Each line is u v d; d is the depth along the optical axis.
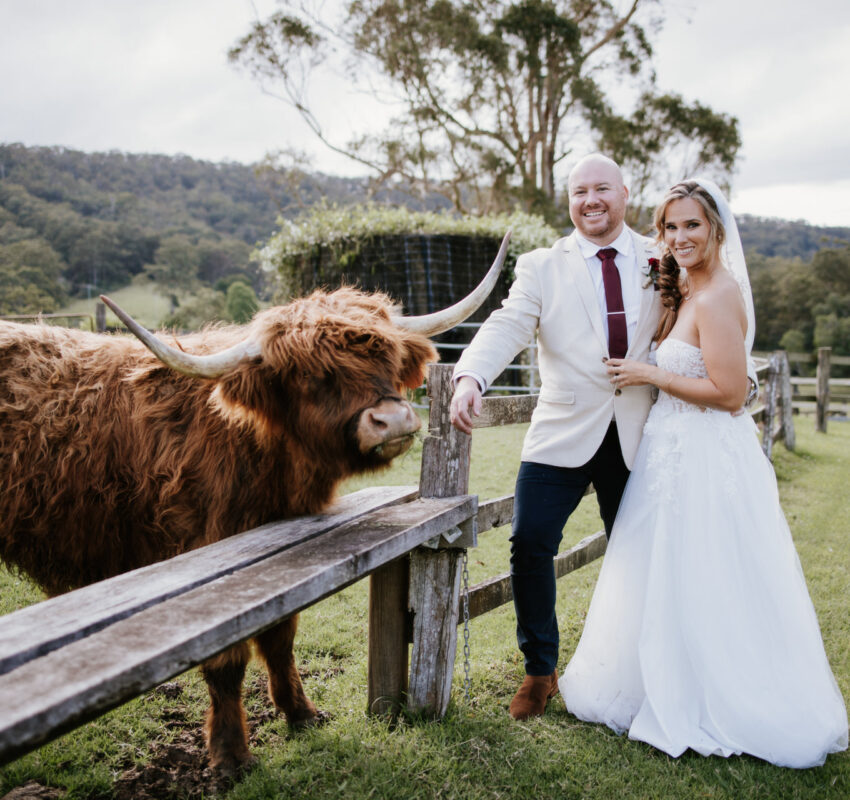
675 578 2.63
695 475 2.64
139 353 2.76
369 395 2.29
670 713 2.59
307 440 2.39
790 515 6.62
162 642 1.38
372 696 2.76
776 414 10.42
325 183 44.62
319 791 2.29
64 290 45.66
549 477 2.85
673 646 2.62
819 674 2.60
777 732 2.48
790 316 52.41
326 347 2.31
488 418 3.07
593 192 2.75
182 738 2.76
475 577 4.79
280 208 25.33
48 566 2.70
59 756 2.58
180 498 2.48
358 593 4.43
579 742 2.62
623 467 2.93
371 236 13.09
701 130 26.92
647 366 2.68
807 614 2.65
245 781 2.37
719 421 2.69
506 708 2.91
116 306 2.02
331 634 3.78
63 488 2.54
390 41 22.41
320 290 2.73
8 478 2.53
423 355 2.78
